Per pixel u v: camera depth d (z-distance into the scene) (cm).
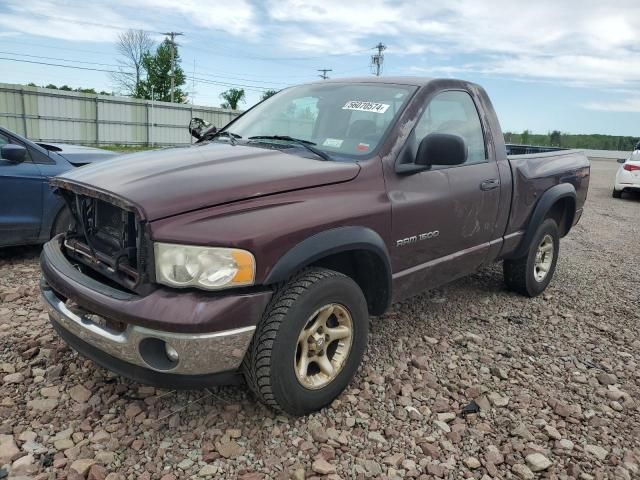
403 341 392
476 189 385
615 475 259
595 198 1438
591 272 624
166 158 304
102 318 260
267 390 265
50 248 313
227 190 256
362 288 332
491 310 469
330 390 292
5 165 505
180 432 272
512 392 329
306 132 364
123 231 264
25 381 309
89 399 294
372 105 355
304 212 269
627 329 444
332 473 248
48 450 253
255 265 247
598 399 328
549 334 423
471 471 258
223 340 243
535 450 273
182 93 6406
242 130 397
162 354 248
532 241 472
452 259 378
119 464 247
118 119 3441
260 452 260
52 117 3150
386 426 287
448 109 382
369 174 310
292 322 261
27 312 406
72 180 287
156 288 244
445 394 322
